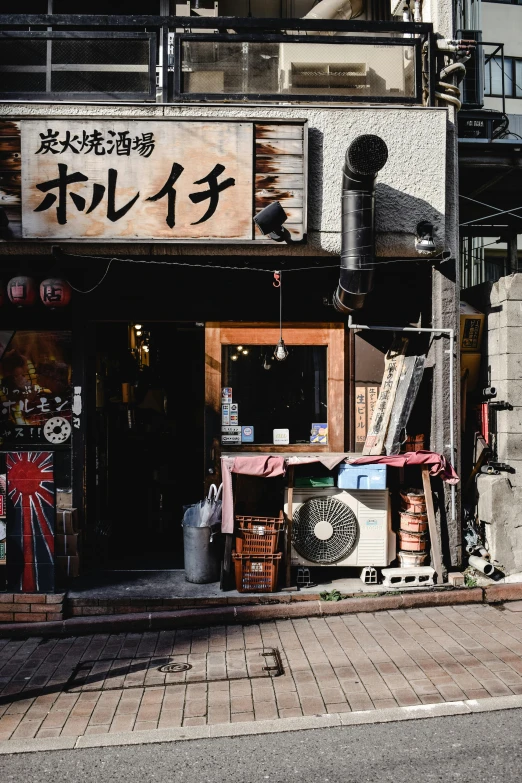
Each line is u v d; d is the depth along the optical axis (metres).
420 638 6.04
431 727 4.49
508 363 7.58
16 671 5.67
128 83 7.59
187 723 4.66
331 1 8.76
